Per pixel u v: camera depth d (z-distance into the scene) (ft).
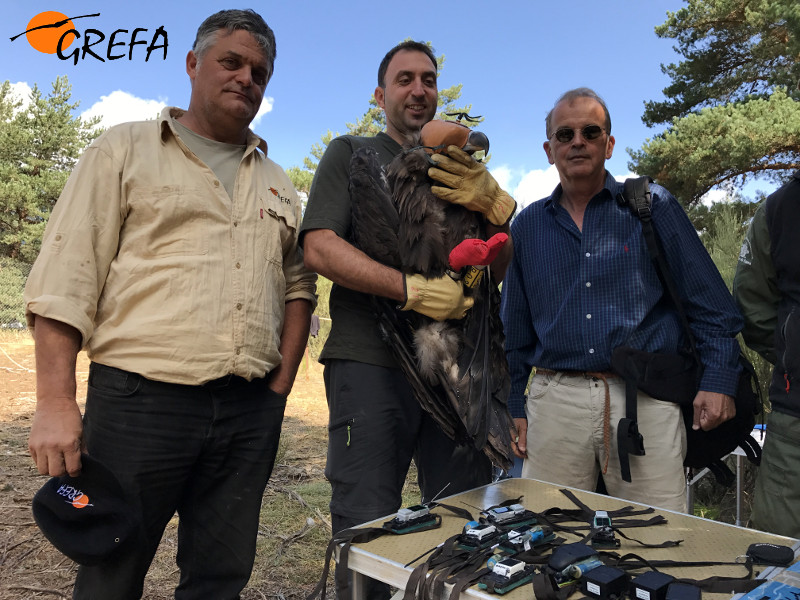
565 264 7.95
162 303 5.66
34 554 9.76
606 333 7.54
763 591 3.78
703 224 33.65
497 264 6.45
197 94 6.20
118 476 5.61
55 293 5.27
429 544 4.71
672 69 42.65
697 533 4.92
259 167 6.57
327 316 30.12
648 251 7.60
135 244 5.72
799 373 6.65
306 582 9.03
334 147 6.69
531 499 5.77
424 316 6.09
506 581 3.89
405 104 6.86
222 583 6.46
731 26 39.63
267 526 11.16
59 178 64.80
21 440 16.53
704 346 7.50
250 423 6.25
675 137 35.12
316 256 6.18
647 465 7.48
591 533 4.72
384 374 6.59
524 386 8.73
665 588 3.77
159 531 6.00
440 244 5.76
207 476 6.23
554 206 8.20
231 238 5.99
